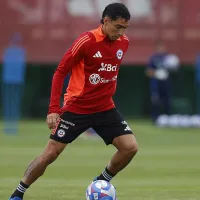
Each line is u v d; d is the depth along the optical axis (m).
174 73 91.94
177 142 67.06
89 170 45.25
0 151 57.00
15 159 51.47
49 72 91.00
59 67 27.92
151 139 69.69
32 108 91.56
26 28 86.44
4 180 40.09
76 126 28.50
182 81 91.88
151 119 91.94
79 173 43.66
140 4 86.94
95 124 28.78
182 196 33.94
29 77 90.88
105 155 54.78
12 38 86.06
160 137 71.88
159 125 83.88
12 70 70.06
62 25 86.56
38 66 90.62
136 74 91.56
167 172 44.47
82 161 50.47
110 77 28.48
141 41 86.88
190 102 91.56
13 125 80.00
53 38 86.62
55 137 28.38
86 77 28.19
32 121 89.12
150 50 86.88
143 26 87.00
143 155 55.16
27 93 91.12
